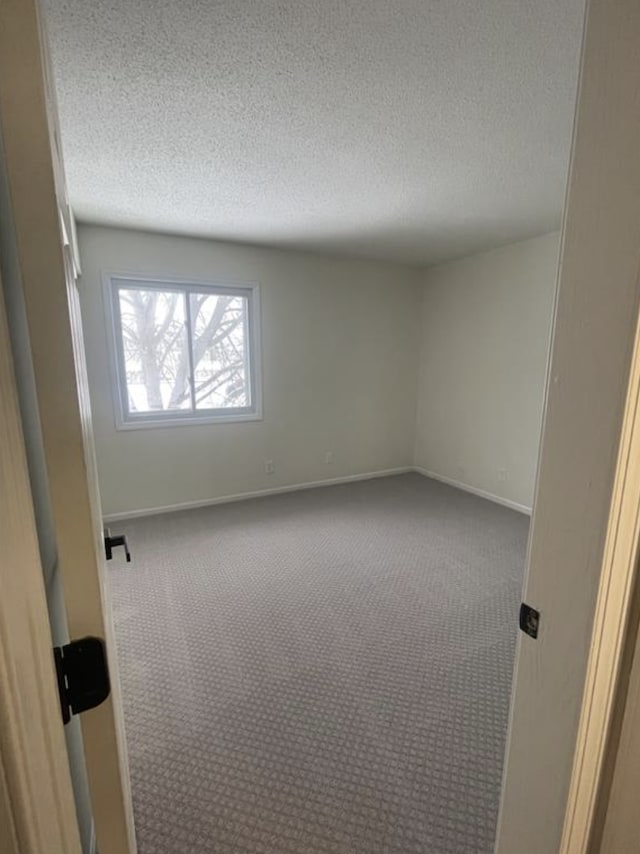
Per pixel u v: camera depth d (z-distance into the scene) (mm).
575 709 592
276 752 1482
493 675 1850
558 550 586
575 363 538
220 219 3061
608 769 614
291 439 4305
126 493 3584
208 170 2250
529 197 2645
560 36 1316
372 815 1279
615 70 461
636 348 473
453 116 1754
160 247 3428
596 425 521
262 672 1859
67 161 2139
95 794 570
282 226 3240
